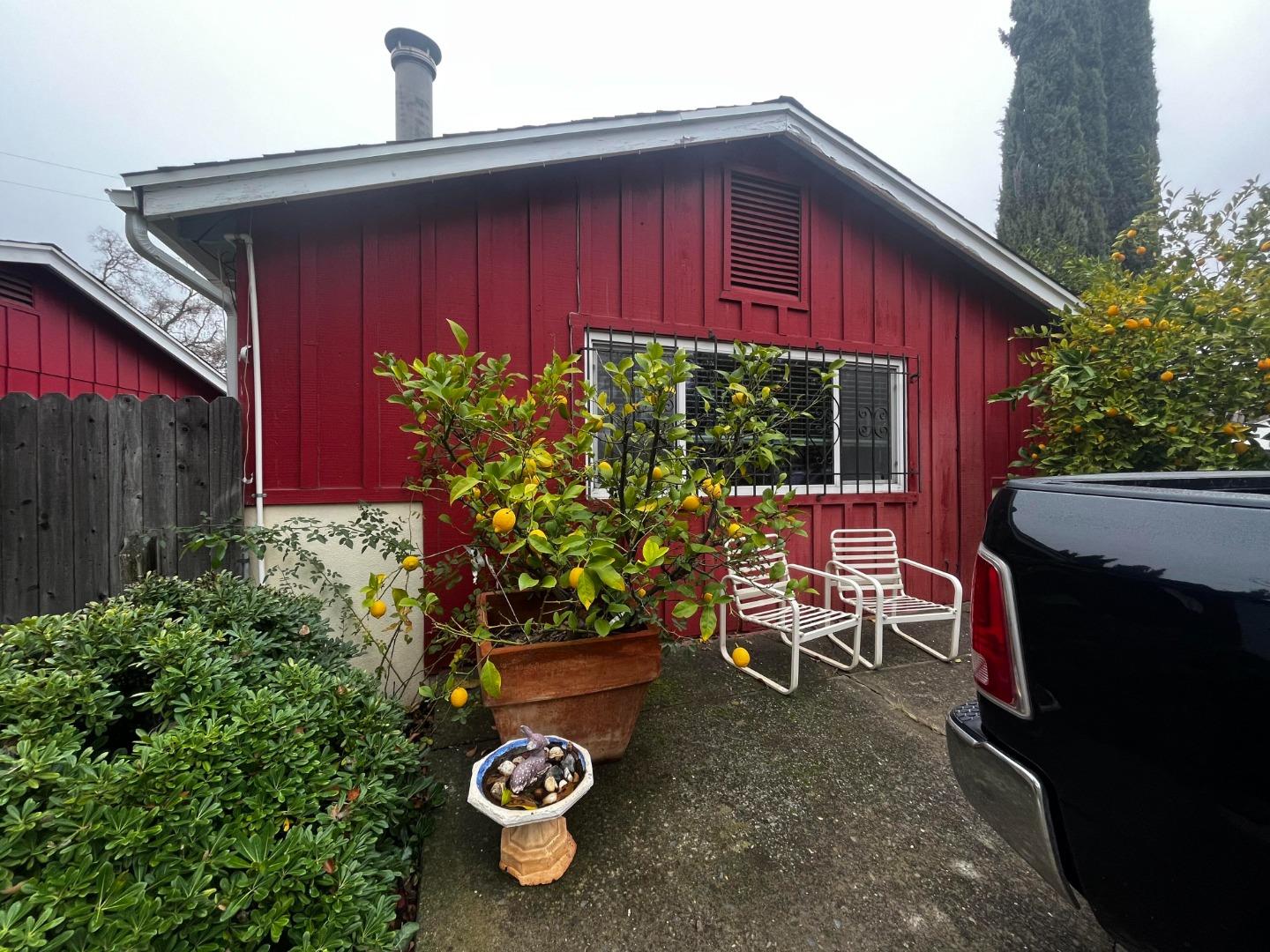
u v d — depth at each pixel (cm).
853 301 386
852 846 161
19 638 137
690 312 338
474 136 266
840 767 201
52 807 92
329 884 106
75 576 236
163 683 129
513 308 296
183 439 246
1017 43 873
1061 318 375
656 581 195
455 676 187
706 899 142
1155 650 85
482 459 208
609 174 318
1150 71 851
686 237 338
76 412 237
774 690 265
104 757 103
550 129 280
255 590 207
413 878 155
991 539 118
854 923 135
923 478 406
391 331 275
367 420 271
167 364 682
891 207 375
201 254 275
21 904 78
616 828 168
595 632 189
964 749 118
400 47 429
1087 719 94
